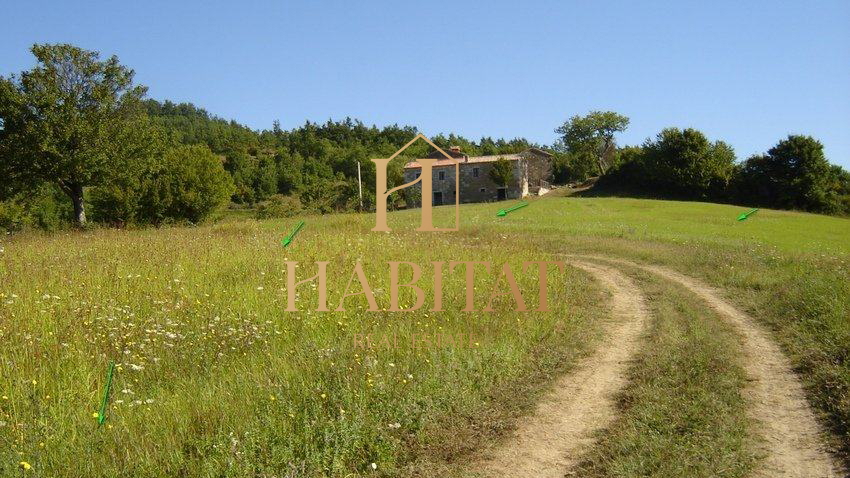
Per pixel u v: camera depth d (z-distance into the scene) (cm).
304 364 757
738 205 5759
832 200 5444
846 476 555
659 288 1454
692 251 2078
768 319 1127
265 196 7631
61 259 1341
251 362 771
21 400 637
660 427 648
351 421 616
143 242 1681
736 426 650
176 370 754
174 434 595
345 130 11631
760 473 562
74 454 550
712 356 884
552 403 739
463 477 559
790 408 718
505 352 873
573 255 2091
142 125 4253
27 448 550
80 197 4084
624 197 6134
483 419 680
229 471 527
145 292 1061
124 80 4128
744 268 1672
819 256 1861
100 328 847
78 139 3850
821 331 970
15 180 3866
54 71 3872
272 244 1595
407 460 584
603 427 670
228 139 11062
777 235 2828
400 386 713
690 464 564
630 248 2150
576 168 8662
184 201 4728
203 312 949
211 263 1300
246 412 628
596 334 1034
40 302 937
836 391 733
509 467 582
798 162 5488
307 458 555
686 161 6075
